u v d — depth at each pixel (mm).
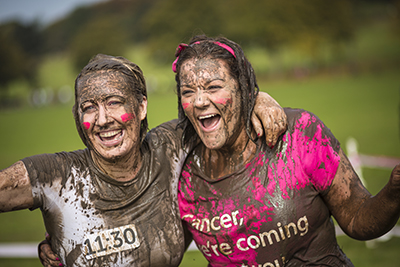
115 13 138000
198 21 68188
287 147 2352
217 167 2439
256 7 67500
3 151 17891
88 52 72750
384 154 10578
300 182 2336
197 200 2436
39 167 2197
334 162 2365
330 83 41281
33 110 47438
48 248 2436
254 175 2346
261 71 60062
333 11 66750
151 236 2324
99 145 2225
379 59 53938
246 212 2324
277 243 2324
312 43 65500
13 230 7555
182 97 2336
